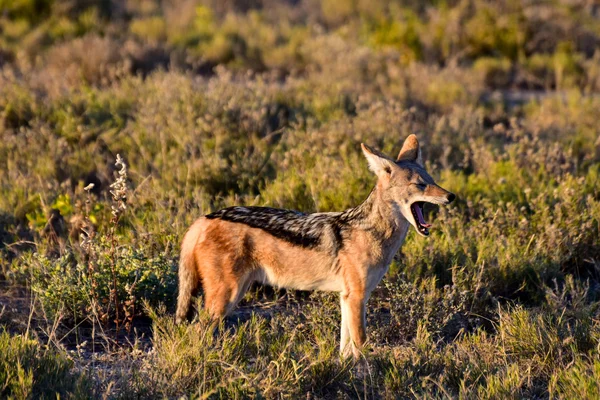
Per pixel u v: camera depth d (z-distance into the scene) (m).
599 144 42.28
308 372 19.47
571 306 24.77
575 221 29.75
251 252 21.70
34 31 71.44
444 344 23.48
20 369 17.38
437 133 41.78
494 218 29.42
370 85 55.12
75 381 18.22
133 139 39.25
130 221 30.02
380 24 73.38
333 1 89.44
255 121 40.97
